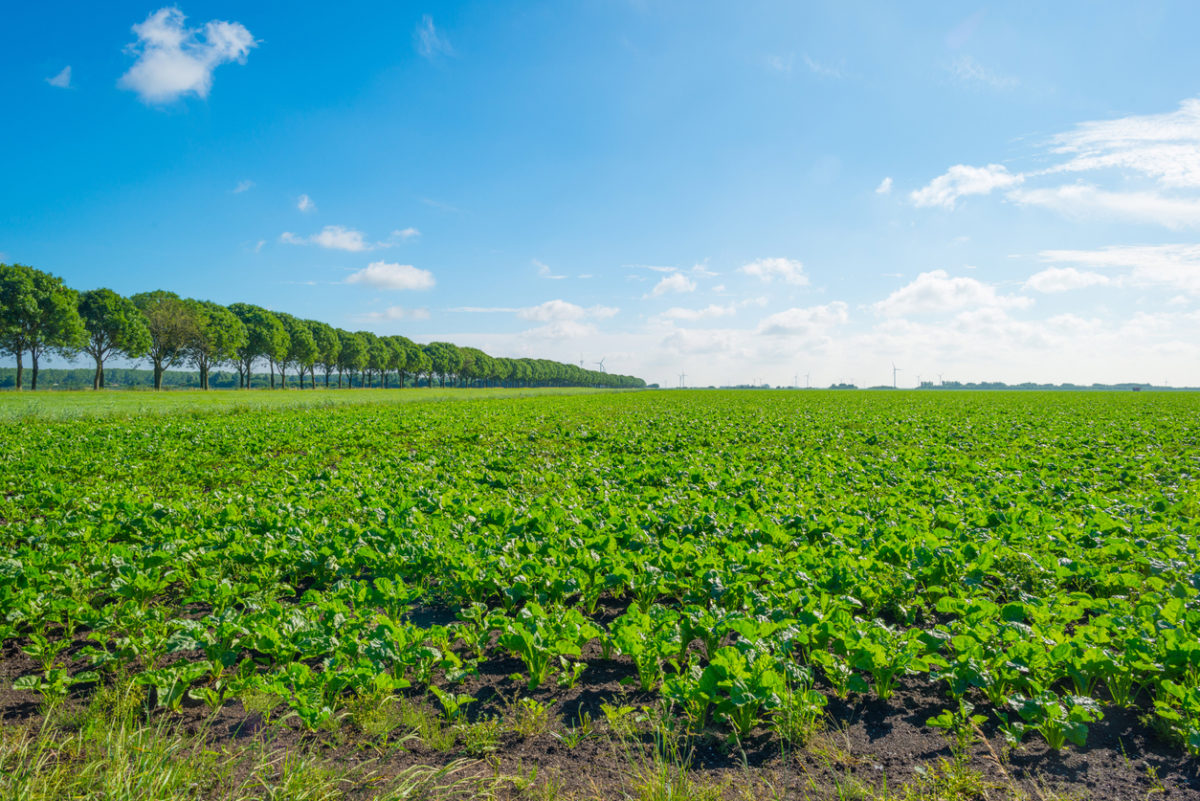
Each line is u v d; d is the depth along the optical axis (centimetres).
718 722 484
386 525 955
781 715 475
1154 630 562
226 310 8250
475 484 1437
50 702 507
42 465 1648
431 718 498
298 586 812
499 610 659
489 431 2697
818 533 938
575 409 4447
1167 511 1080
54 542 902
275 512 1043
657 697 534
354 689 525
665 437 2373
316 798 390
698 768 434
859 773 430
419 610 746
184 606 729
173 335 7462
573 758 449
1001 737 470
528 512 1046
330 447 2177
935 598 745
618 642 552
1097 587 770
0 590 634
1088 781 418
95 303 6644
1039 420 3134
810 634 567
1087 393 8962
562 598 713
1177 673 509
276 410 3984
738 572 741
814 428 2755
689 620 596
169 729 477
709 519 981
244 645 566
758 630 562
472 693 545
